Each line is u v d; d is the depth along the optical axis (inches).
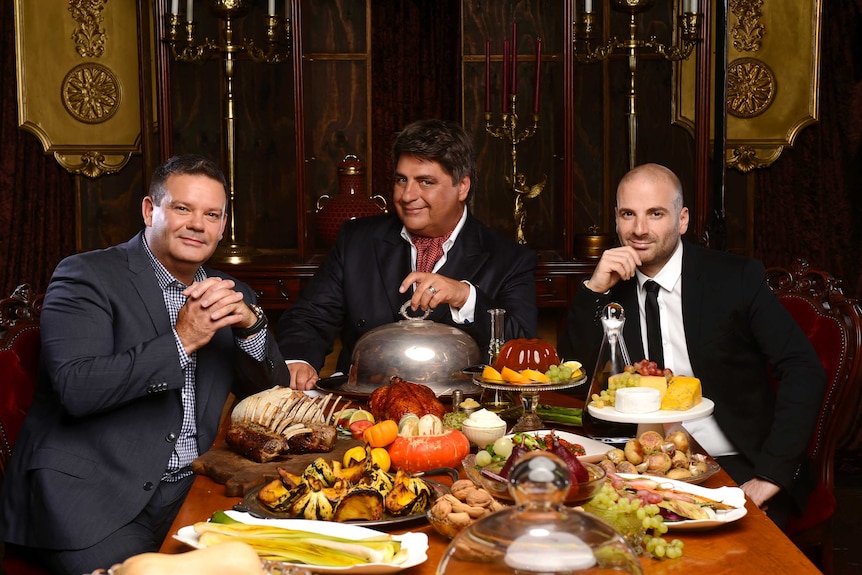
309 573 42.8
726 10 140.9
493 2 171.8
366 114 172.6
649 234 97.2
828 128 177.3
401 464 68.4
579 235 158.9
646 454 68.8
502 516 39.0
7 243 170.1
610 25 169.3
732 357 96.9
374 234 121.1
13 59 168.1
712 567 52.6
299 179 153.5
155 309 86.4
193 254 86.2
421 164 113.4
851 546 147.6
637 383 74.4
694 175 152.6
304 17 157.6
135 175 171.9
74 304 83.7
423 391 79.8
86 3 167.0
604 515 53.9
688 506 58.2
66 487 79.7
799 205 178.2
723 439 96.5
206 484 68.8
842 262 179.2
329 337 120.7
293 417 74.2
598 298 97.5
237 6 149.8
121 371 78.5
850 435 180.1
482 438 73.9
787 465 87.3
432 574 51.2
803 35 172.9
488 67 155.2
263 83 168.9
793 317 106.0
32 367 97.0
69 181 171.0
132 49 168.4
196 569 40.6
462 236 119.3
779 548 55.3
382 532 56.9
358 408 86.8
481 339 106.1
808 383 90.5
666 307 99.6
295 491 57.8
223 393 88.2
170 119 148.6
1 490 86.9
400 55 177.5
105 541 78.3
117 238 172.4
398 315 117.0
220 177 87.6
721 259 99.2
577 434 82.6
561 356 101.2
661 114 169.5
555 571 36.8
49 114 167.9
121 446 81.4
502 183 174.1
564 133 154.5
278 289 152.5
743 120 174.7
